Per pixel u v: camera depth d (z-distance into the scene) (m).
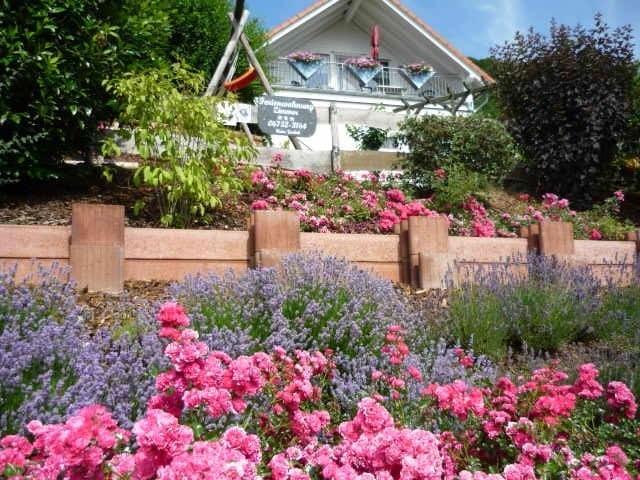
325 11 17.08
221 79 8.29
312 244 4.91
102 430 1.49
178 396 1.86
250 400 2.28
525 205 8.77
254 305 3.47
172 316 2.09
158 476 1.32
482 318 3.99
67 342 2.67
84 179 6.23
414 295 4.77
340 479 1.58
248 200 6.41
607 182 10.30
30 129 5.24
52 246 4.11
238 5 7.94
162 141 5.30
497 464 2.11
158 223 5.37
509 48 10.41
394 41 18.48
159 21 6.12
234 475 1.37
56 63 5.06
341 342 3.33
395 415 2.53
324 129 14.25
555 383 2.91
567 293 4.42
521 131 9.95
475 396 2.23
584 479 1.88
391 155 8.67
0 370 2.24
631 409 2.48
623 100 9.78
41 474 1.44
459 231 6.68
